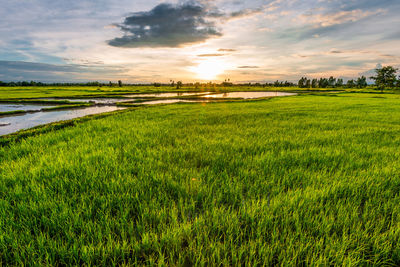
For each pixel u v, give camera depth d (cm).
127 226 237
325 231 221
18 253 193
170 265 184
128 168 410
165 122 1104
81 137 762
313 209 264
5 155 556
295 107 1959
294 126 935
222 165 437
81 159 484
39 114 2431
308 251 196
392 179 345
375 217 253
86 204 279
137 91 7750
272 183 345
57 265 183
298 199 288
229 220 239
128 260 194
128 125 1020
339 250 194
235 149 554
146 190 321
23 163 462
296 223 233
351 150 543
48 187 329
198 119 1209
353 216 244
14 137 822
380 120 1097
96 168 418
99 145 627
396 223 235
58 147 618
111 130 919
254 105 2347
